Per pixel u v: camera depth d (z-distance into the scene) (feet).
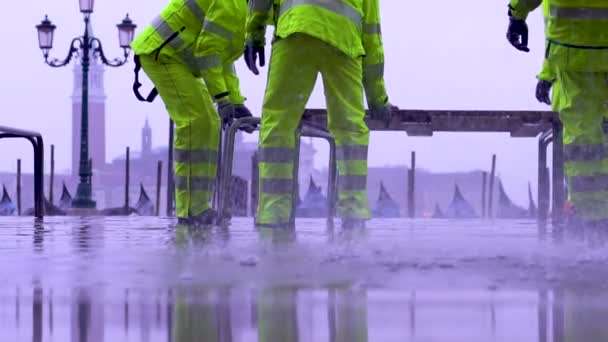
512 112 27.66
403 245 19.52
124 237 24.97
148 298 11.03
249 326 8.77
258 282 12.77
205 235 24.88
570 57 21.31
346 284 12.46
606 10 20.92
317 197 56.85
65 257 17.24
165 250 18.93
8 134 41.83
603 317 9.20
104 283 12.74
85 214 86.28
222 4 28.94
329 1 22.95
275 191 23.53
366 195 24.04
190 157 29.91
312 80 23.57
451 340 7.72
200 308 10.11
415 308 9.98
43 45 90.68
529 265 15.08
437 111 27.32
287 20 23.00
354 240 21.34
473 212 62.18
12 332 8.41
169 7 30.63
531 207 56.44
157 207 88.12
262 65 25.00
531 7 23.89
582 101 21.57
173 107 30.25
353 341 7.75
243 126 31.65
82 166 88.84
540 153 34.35
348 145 23.82
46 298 11.07
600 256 16.79
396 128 28.35
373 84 25.50
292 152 23.71
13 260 16.67
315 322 8.98
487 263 15.49
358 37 23.53
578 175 21.56
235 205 51.55
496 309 9.87
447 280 12.89
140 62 30.81
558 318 9.13
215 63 29.12
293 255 16.92
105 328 8.67
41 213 43.62
